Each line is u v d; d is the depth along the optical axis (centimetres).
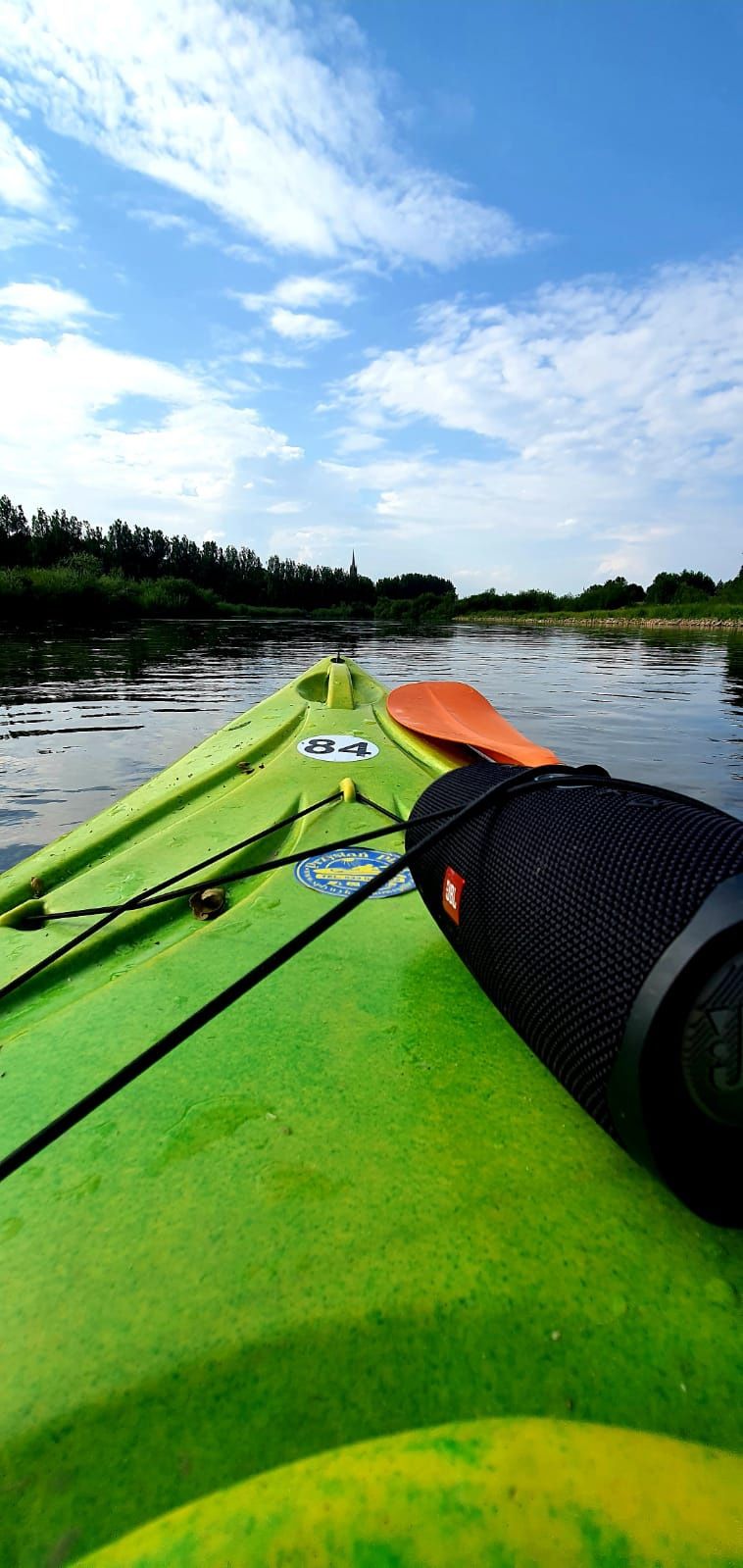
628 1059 78
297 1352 76
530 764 268
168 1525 64
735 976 74
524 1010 102
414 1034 128
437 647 1809
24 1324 80
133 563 6119
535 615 4444
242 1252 87
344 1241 88
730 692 978
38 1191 98
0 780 475
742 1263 84
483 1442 68
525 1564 60
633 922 83
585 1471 65
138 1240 89
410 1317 79
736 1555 60
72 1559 63
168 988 148
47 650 1509
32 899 208
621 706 841
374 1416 70
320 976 148
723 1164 79
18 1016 158
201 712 757
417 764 320
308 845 225
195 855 230
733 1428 68
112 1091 82
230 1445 69
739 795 443
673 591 4491
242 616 4647
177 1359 76
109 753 557
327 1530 62
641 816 100
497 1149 101
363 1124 107
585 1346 75
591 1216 90
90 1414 72
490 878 114
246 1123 108
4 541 4341
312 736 348
